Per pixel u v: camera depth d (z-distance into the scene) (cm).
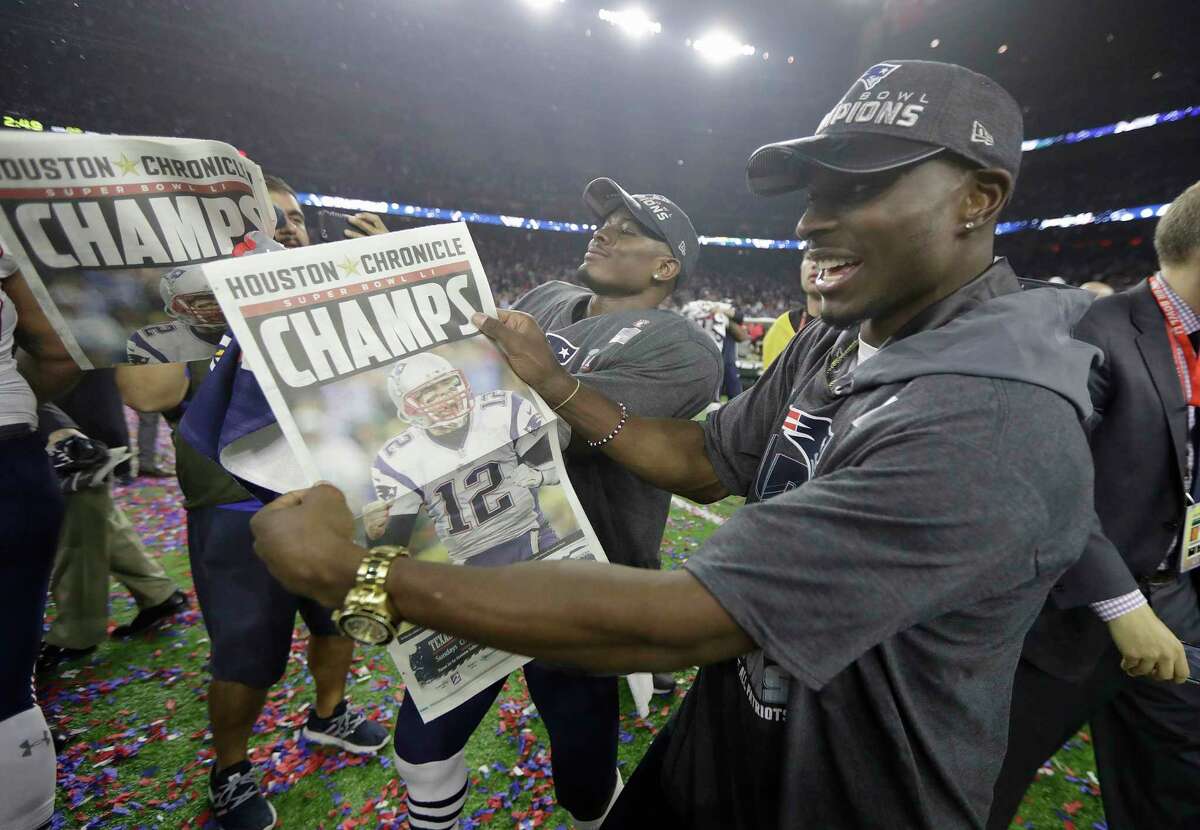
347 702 212
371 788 183
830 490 61
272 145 2267
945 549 58
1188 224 116
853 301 77
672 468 110
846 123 72
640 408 128
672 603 58
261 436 89
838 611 58
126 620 273
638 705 210
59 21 1756
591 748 134
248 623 157
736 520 63
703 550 62
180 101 2055
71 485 223
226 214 92
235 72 2109
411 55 2445
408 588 61
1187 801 132
